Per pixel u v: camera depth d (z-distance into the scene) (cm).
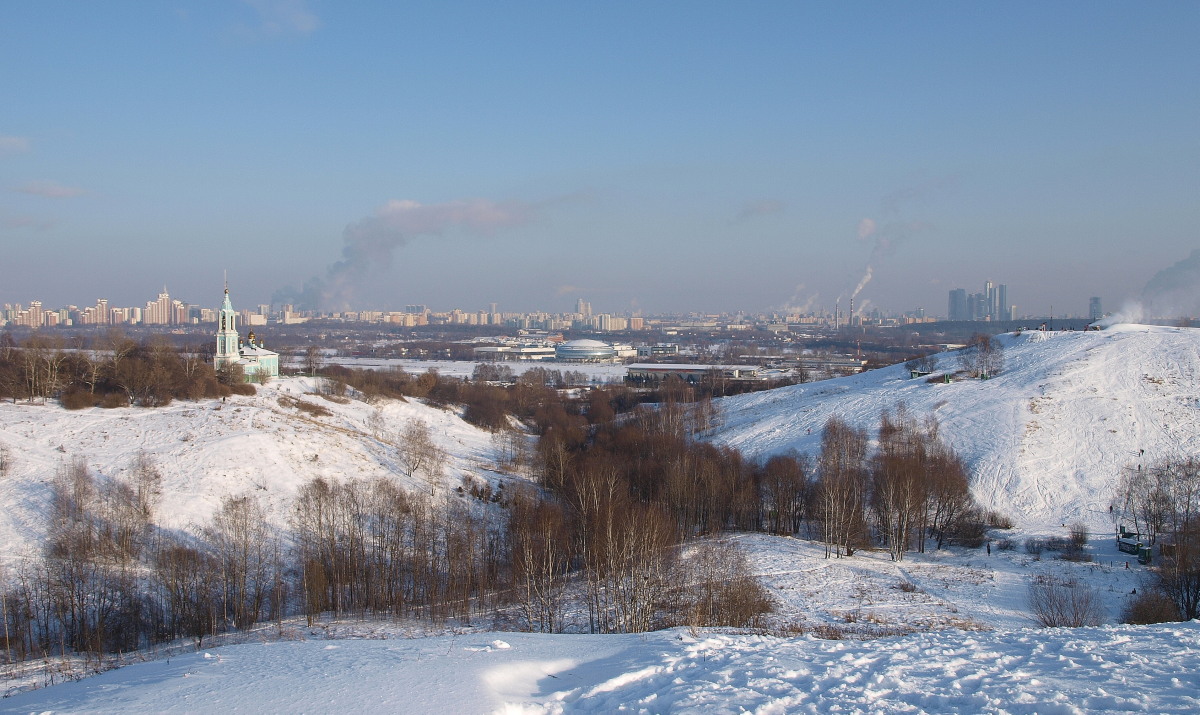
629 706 2280
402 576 6619
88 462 8244
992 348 15462
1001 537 8600
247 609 6056
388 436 12269
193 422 9888
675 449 10275
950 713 2189
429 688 2436
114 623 5488
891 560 7694
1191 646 2900
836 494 8075
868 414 13062
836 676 2550
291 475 8788
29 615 5366
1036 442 11050
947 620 5378
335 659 2902
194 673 2773
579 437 13088
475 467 11281
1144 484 9319
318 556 6569
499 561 6931
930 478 8644
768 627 5012
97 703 2431
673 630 3419
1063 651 2844
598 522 6425
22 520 6825
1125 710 2148
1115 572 7044
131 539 6612
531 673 2728
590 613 5206
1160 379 12612
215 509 7719
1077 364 13575
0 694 4203
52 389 10794
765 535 8575
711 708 2212
